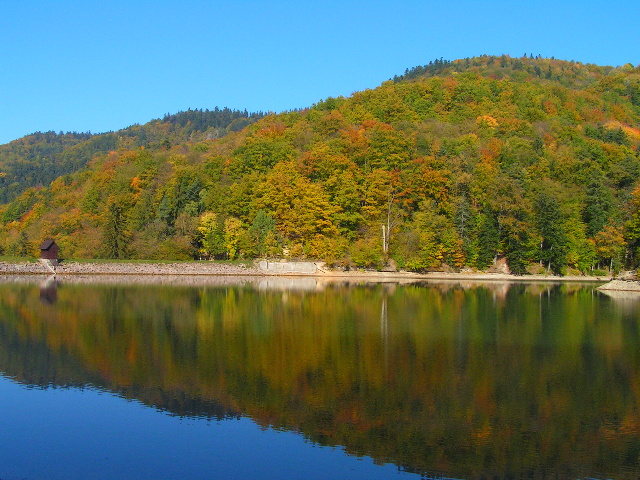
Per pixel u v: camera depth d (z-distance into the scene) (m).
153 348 44.88
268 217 117.38
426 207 117.06
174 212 127.75
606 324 56.53
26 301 68.94
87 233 122.38
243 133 188.75
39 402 33.19
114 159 185.50
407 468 25.64
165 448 27.47
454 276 111.25
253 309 64.81
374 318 59.25
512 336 50.28
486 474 25.09
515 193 112.62
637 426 29.86
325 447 27.58
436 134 150.00
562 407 32.31
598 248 109.69
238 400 33.47
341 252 111.56
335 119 159.12
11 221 165.00
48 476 24.80
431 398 33.62
